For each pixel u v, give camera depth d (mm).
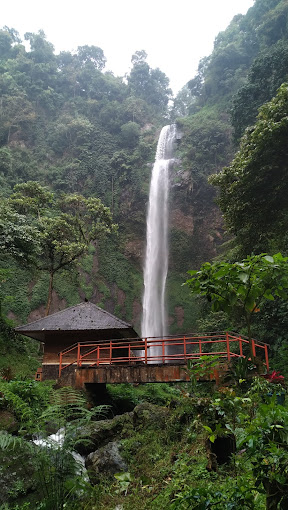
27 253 20641
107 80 69438
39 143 56938
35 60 67250
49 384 12344
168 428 8477
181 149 53719
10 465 6215
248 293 5293
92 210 28062
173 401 9578
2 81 58906
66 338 15242
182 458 6848
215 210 48906
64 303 41844
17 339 20516
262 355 15969
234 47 59031
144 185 52562
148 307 46750
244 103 27328
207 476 5621
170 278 48000
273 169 16422
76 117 61094
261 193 17172
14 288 39344
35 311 39531
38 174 52031
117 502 5875
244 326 18000
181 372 10977
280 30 44156
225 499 3797
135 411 9523
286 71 25344
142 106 65688
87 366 12055
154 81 73562
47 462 5773
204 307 25359
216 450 6051
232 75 59156
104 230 28516
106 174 54344
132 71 73062
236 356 9617
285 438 3357
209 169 50062
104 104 65188
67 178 53156
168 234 49156
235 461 5426
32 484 6031
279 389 6102
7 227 19391
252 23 57906
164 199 50375
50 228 26516
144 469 7281
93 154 56719
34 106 60562
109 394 13641
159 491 6051
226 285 5262
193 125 54812
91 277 45969
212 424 5555
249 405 5746
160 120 66688
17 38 74312
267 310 16188
